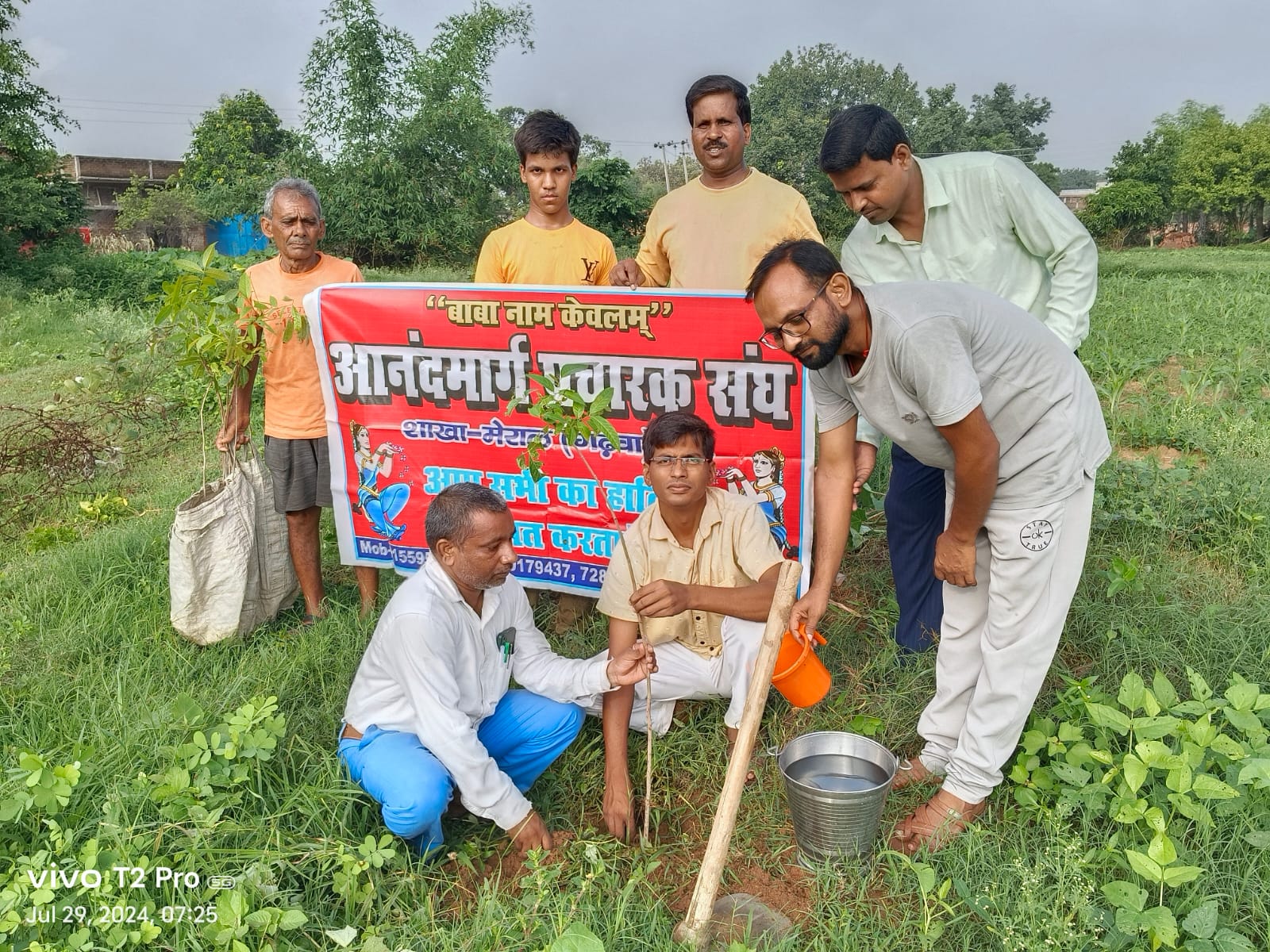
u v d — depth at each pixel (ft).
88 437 25.25
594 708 11.21
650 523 11.26
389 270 96.68
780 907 9.10
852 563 16.34
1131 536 16.47
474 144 96.94
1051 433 8.79
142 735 10.85
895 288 8.45
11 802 8.80
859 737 9.84
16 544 19.80
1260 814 9.29
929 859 9.22
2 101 88.53
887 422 9.02
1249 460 20.45
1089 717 10.52
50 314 57.00
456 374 13.85
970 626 10.02
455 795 10.46
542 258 14.76
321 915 8.73
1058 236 11.42
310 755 10.61
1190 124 248.73
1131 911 7.79
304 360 14.55
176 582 13.73
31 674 12.73
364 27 92.22
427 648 9.50
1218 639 12.81
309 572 15.29
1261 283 61.11
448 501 9.59
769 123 177.58
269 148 148.66
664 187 167.94
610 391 11.28
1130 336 38.32
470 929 8.55
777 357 12.14
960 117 224.94
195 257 14.92
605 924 8.46
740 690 10.91
